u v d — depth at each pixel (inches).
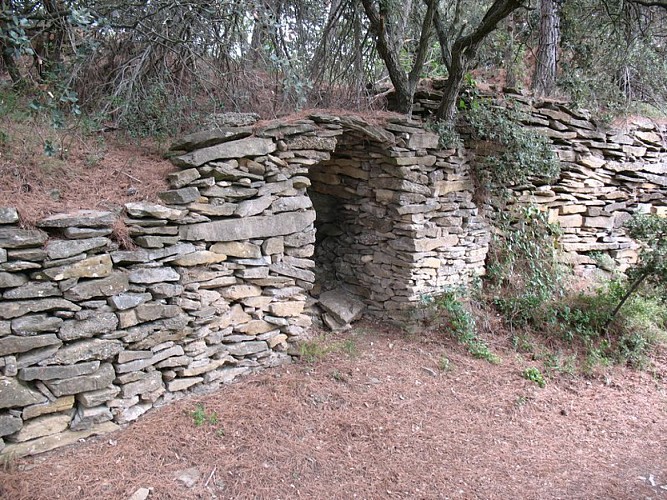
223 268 162.7
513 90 250.7
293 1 224.8
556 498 141.9
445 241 229.8
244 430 148.1
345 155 228.8
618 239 294.4
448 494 138.0
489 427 172.9
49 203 133.3
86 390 132.2
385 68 269.3
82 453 129.8
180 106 190.9
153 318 144.6
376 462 146.4
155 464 131.0
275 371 180.2
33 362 123.5
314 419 158.7
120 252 137.3
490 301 247.8
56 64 174.1
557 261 261.6
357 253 240.4
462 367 206.2
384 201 221.8
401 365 200.4
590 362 223.6
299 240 181.6
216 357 165.5
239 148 161.3
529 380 205.6
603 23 295.3
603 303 251.0
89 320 131.8
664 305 266.5
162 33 187.6
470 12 322.0
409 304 223.0
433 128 223.0
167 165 167.6
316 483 134.9
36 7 170.2
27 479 118.1
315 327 220.4
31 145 153.8
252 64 213.9
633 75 322.3
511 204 255.8
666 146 301.7
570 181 268.2
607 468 159.6
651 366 232.5
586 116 269.3
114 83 191.5
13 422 121.2
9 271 119.4
